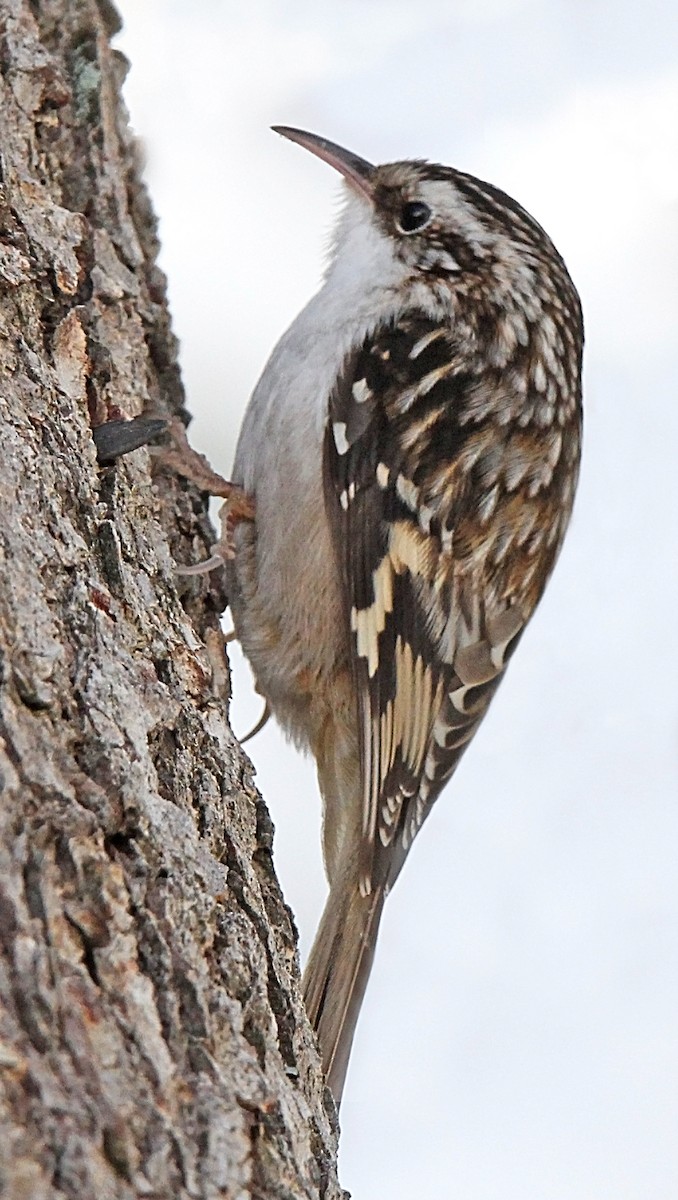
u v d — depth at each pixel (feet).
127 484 16.83
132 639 14.69
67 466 15.23
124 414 17.88
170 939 11.88
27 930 10.81
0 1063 9.90
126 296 19.24
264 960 13.14
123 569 15.30
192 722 15.10
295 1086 13.26
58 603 13.51
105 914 11.48
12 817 11.42
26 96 19.40
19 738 12.01
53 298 17.10
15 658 12.50
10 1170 9.43
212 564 19.26
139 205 21.09
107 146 20.18
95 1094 10.29
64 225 18.34
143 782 12.80
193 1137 10.75
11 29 19.72
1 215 16.94
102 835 11.92
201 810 14.25
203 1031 11.52
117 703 13.16
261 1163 11.22
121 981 11.23
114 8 21.53
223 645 19.93
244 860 14.61
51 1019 10.47
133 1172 10.13
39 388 15.58
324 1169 13.02
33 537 13.66
